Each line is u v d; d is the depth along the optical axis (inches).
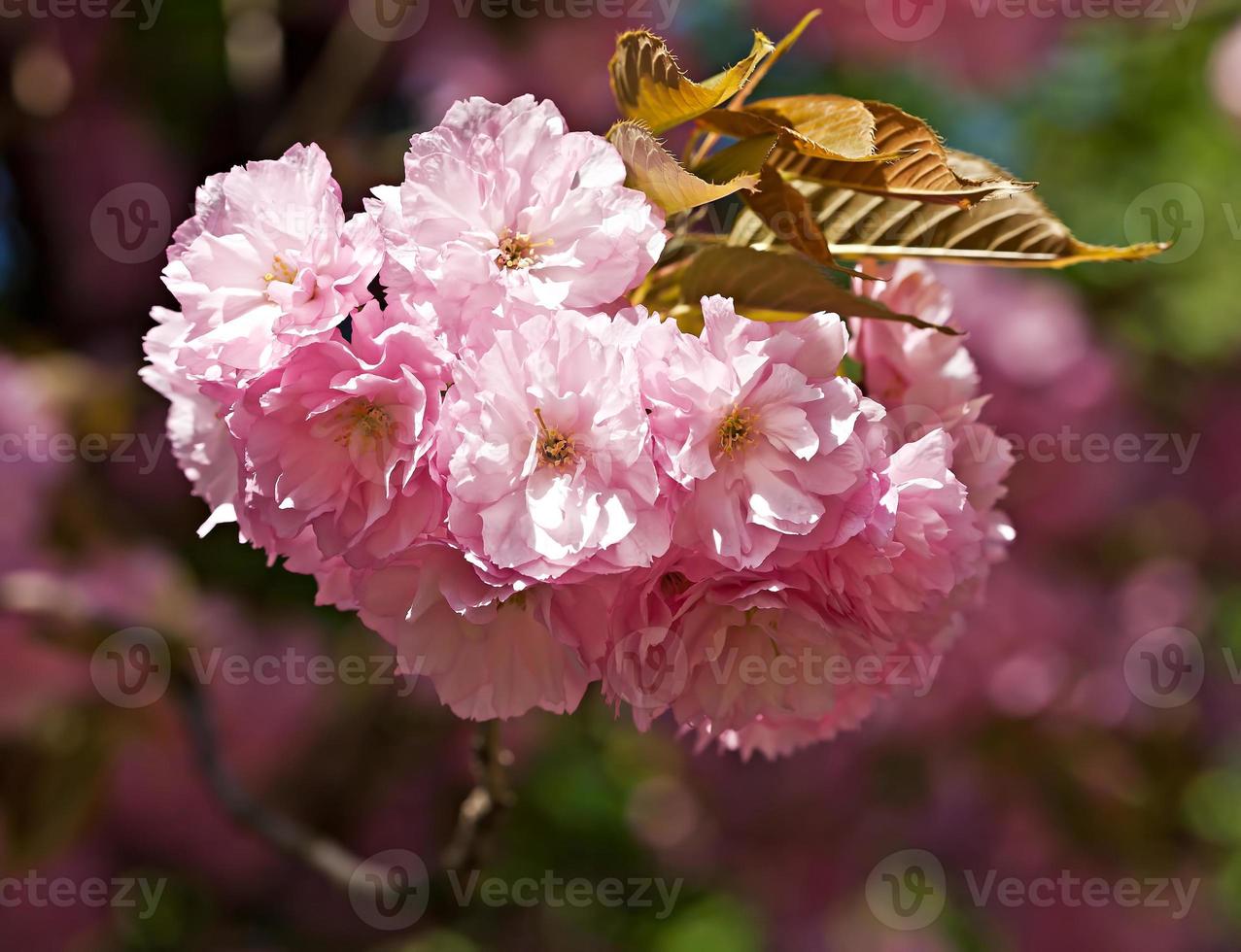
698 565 27.6
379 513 27.4
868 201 28.9
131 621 42.3
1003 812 56.5
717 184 28.0
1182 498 62.4
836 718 29.6
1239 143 60.9
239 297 27.6
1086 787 54.8
